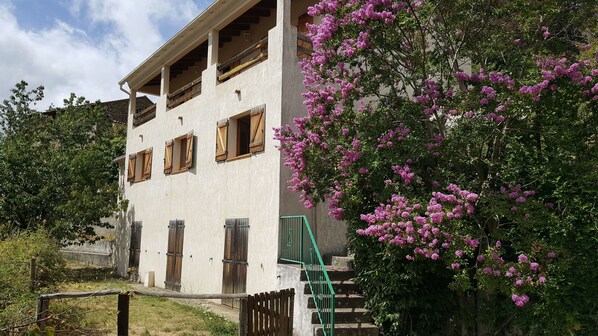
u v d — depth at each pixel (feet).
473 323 24.79
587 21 24.48
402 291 24.88
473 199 21.01
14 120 71.00
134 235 57.41
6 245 30.86
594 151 21.52
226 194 39.11
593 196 20.95
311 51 35.94
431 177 25.09
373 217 23.08
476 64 27.32
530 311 22.03
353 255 30.63
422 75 26.17
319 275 26.04
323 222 34.30
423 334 25.12
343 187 26.53
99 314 27.02
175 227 47.24
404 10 24.08
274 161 33.60
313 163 27.27
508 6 23.76
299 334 26.91
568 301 20.89
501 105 21.48
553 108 21.39
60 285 30.12
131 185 60.54
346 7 25.05
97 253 72.74
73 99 71.72
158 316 32.63
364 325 25.50
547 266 20.79
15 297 23.38
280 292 24.79
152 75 58.75
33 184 58.18
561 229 20.93
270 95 34.81
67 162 60.59
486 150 24.13
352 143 25.93
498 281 20.54
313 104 27.30
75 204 57.41
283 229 32.12
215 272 39.42
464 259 22.40
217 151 40.88
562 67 21.25
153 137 55.36
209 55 44.45
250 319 22.57
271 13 45.03
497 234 21.75
